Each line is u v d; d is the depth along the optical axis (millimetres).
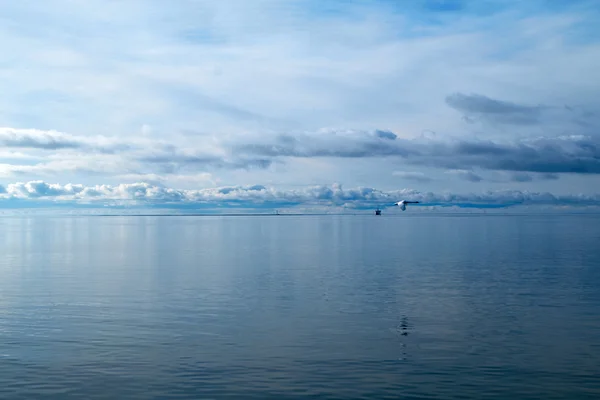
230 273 53906
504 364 23625
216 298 39469
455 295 40656
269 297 39844
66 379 21938
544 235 127250
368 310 34938
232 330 29609
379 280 48750
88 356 24844
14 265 62000
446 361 24094
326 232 147750
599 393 20484
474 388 20938
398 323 31203
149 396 20281
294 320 32031
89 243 102438
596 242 100750
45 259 69625
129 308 35625
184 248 88938
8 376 22281
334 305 36750
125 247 91250
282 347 26266
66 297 39812
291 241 107688
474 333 28844
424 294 41125
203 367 23359
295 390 20781
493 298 39219
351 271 55531
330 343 27031
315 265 61625
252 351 25609
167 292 42125
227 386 21203
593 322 31266
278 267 59531
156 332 29094
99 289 43594
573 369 23016
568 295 40438
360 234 135875
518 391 20672
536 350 25656
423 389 20844
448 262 64625
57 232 151500
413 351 25578
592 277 50406
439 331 29359
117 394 20469
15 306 36312
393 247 90062
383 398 20000
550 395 20297
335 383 21484
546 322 31344
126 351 25609
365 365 23562
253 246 93375
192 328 30062
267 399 19969
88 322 31469
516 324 30828
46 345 26562
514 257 70688
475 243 99438
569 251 80250
